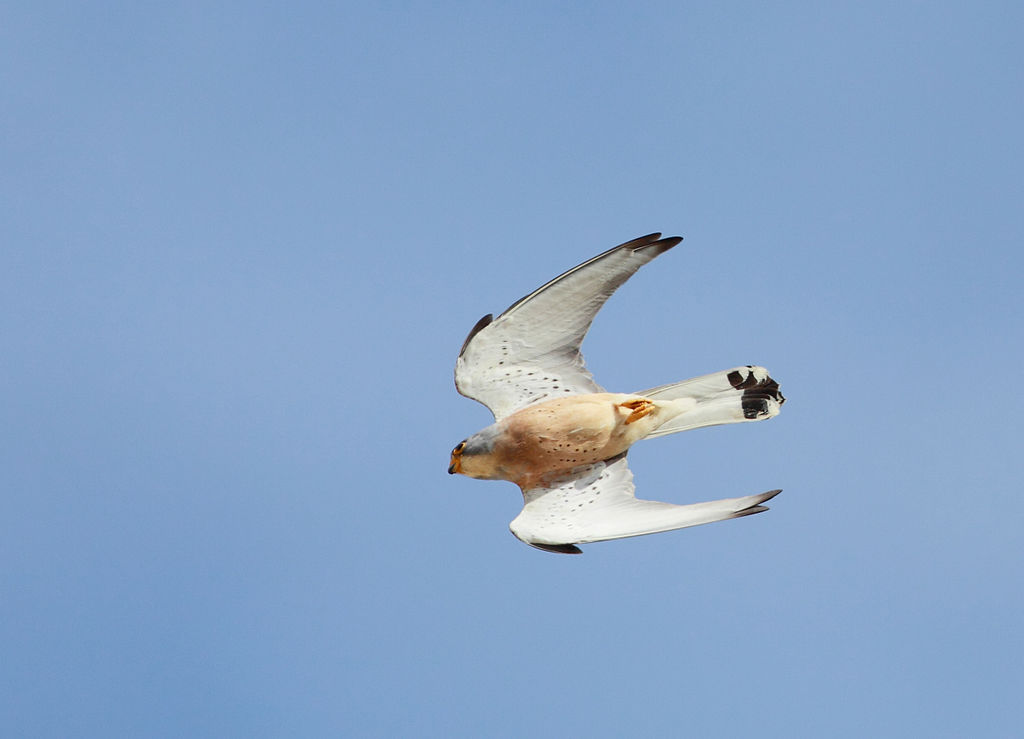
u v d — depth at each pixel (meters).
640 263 13.52
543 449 13.72
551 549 13.11
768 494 11.45
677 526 12.01
